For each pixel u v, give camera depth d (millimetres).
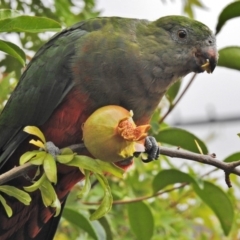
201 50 6473
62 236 8836
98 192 7875
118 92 6219
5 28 5488
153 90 6371
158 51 6387
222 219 7230
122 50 6293
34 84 6473
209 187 7129
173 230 8703
